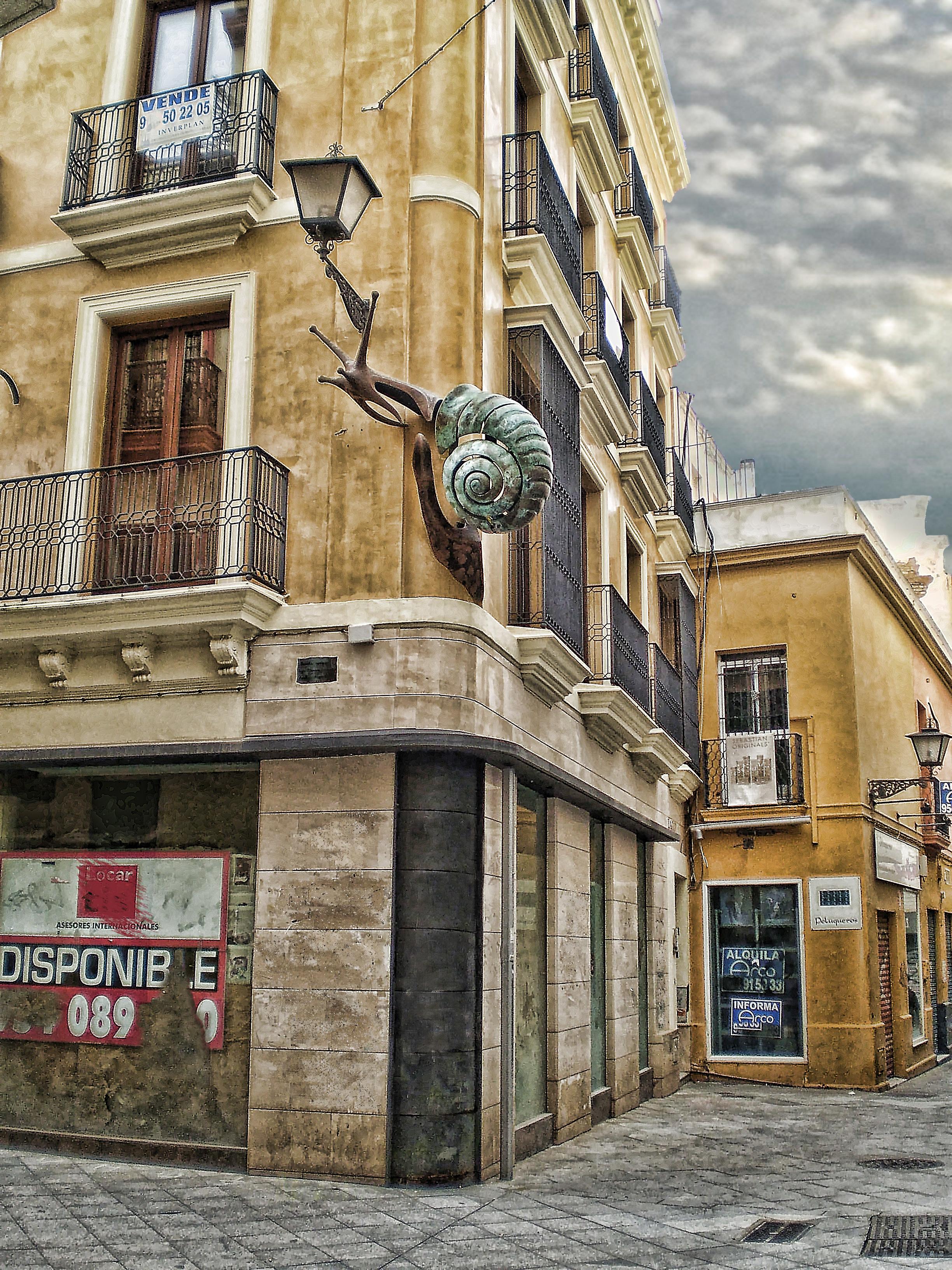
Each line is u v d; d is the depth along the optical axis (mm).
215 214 9633
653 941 15000
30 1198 7410
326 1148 8125
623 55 17094
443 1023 8234
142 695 9133
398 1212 7266
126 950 9102
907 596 21156
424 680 8609
